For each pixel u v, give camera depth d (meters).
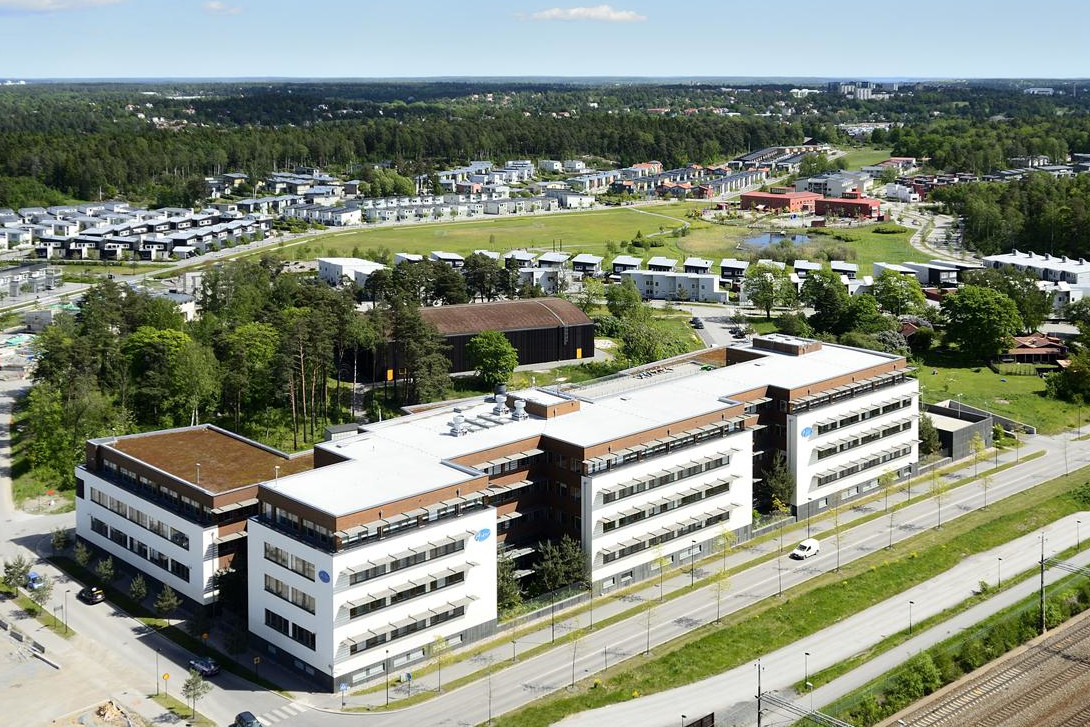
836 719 107.88
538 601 133.25
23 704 111.62
